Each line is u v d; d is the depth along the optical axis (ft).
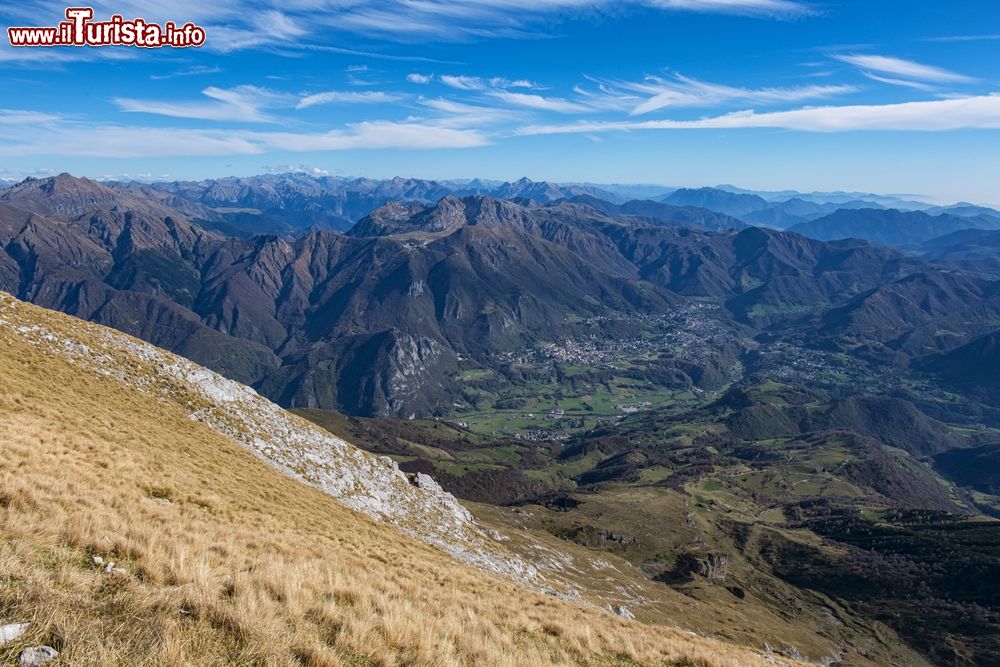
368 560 101.65
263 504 135.85
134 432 150.10
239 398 251.80
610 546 643.86
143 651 35.06
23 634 33.27
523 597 116.16
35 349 183.42
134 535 58.54
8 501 57.11
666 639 94.17
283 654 40.11
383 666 44.73
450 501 327.47
